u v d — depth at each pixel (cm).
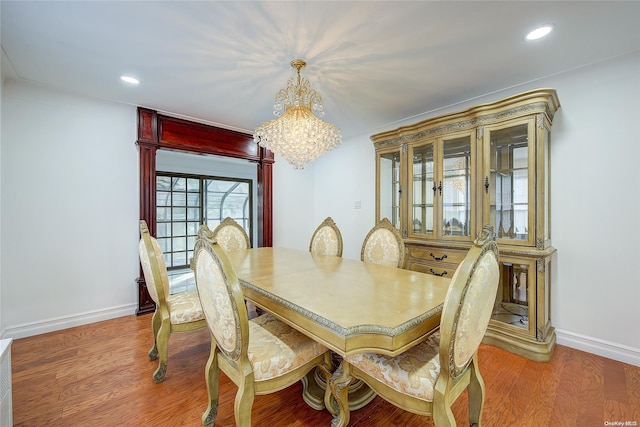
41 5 146
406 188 285
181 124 324
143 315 290
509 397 161
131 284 294
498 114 220
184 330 181
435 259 262
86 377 180
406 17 157
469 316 101
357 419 147
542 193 203
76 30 168
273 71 218
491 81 236
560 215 224
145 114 297
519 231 218
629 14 154
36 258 244
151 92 258
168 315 179
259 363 121
